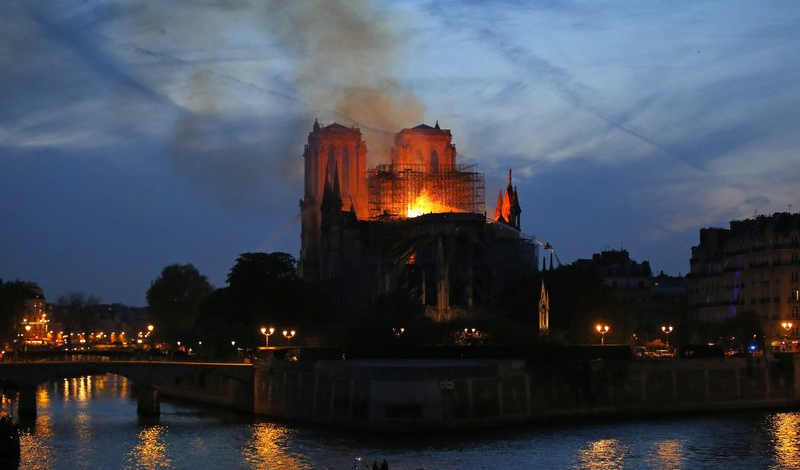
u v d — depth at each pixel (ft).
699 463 497.87
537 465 487.61
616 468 484.74
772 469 485.97
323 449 532.32
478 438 561.84
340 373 615.98
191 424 650.02
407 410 579.48
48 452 542.16
